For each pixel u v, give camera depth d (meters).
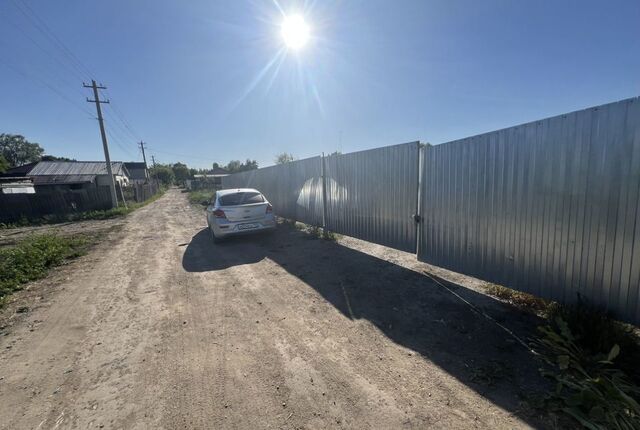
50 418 2.18
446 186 4.57
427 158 4.91
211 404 2.27
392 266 5.42
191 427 2.06
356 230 6.92
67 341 3.28
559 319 2.69
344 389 2.38
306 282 4.84
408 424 2.01
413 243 5.34
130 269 5.96
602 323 2.66
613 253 2.71
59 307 4.21
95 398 2.37
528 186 3.41
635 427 1.79
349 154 6.96
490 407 2.12
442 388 2.34
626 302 2.66
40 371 2.76
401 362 2.70
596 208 2.81
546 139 3.19
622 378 2.20
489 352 2.76
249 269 5.66
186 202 25.45
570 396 2.07
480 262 4.11
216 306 4.06
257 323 3.54
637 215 2.54
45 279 5.48
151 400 2.33
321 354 2.87
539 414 2.02
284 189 10.72
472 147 4.10
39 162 33.94
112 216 16.67
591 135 2.80
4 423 2.14
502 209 3.73
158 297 4.45
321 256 6.32
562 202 3.08
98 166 35.50
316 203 8.61
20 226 15.05
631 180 2.55
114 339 3.28
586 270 2.94
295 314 3.74
